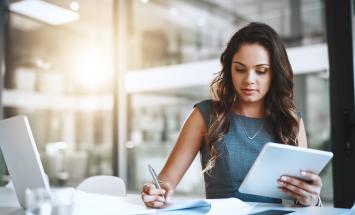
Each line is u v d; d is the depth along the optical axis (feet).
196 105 4.83
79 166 15.88
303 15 12.74
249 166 4.38
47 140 16.16
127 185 8.70
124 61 8.63
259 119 4.64
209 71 15.46
